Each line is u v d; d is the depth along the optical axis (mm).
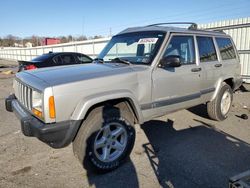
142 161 3936
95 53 22266
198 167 3746
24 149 4359
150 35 4480
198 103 5062
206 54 5262
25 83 3582
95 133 3412
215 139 4805
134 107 3795
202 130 5293
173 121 5863
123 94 3572
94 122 3404
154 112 4113
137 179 3443
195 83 4828
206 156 4098
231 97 6094
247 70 11258
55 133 3113
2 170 3662
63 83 3172
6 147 4445
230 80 6184
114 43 4930
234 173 3570
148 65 4031
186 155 4133
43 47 34156
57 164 3838
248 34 11031
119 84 3594
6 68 24875
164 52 4203
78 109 3221
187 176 3504
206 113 5949
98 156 3504
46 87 3082
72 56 11359
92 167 3480
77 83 3236
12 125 5645
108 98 3412
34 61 10547
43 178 3453
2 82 13398
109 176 3535
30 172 3611
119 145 3723
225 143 4617
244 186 2512
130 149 3848
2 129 5379
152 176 3512
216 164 3832
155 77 4027
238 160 3957
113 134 3625
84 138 3363
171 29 4586
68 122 3184
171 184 3318
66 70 3799
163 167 3752
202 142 4664
